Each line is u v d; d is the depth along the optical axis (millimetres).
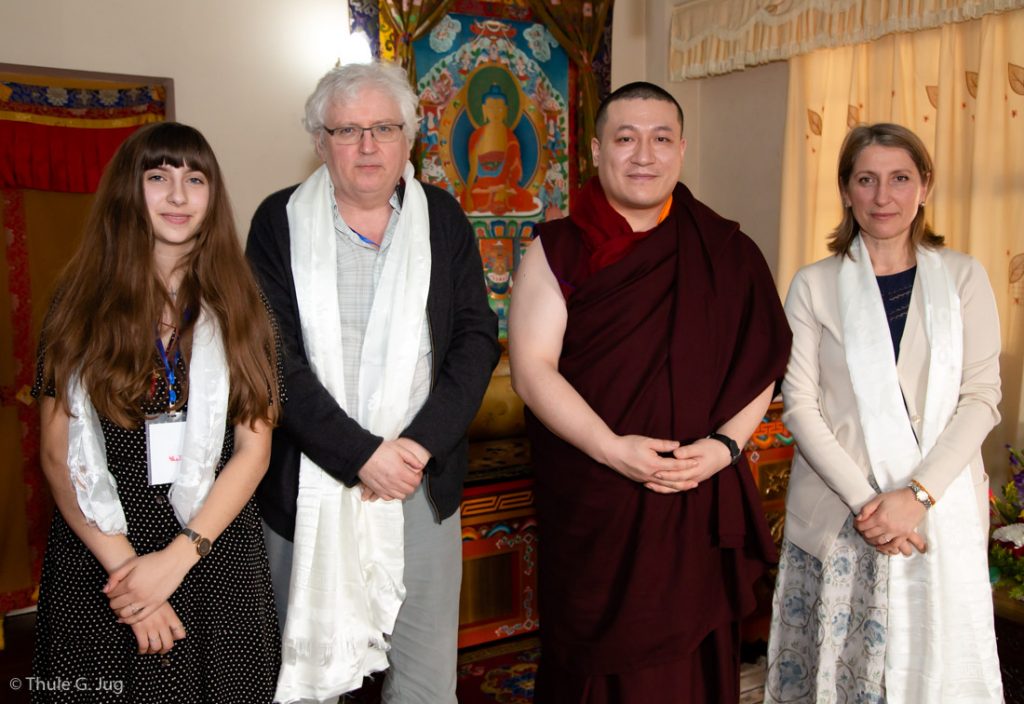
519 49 4098
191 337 1460
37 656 1449
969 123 3098
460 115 3988
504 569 2604
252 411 1490
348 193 1692
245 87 3541
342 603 1664
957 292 1814
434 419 1644
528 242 4195
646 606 1726
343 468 1575
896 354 1817
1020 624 2201
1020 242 2947
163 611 1387
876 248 1865
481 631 2572
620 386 1735
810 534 1866
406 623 1780
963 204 3127
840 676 1872
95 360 1359
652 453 1655
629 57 4379
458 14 3943
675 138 1745
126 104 3432
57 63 3188
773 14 3648
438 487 1724
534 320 1798
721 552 1832
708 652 1845
